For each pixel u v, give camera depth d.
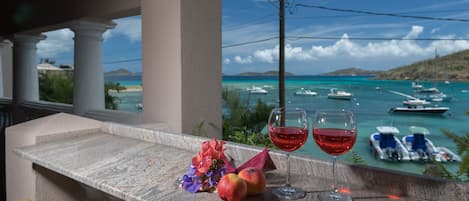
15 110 4.83
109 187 0.82
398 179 0.74
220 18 2.35
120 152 1.22
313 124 0.72
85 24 3.42
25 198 1.47
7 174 1.63
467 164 0.90
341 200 0.68
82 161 1.08
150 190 0.78
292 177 0.87
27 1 4.29
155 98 2.27
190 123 2.16
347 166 0.82
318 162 0.87
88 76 3.52
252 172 0.71
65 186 1.47
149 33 2.27
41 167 1.39
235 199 0.65
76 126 1.58
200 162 0.78
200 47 2.21
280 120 0.74
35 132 1.43
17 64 4.74
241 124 3.09
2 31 5.00
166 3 2.13
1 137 3.09
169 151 1.23
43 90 5.80
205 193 0.75
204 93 2.26
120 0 2.90
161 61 2.21
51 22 3.85
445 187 0.67
